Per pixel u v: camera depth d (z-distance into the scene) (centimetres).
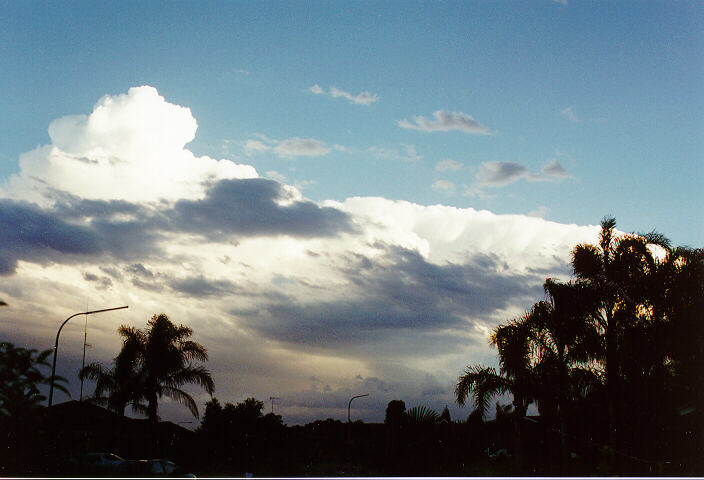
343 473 3506
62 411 3397
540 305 3616
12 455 2831
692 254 3525
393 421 3450
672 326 3372
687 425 3275
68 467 3116
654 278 3472
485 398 3625
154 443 5262
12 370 2708
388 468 3325
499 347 3628
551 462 3559
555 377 3538
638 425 3322
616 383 3441
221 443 5434
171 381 5062
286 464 4584
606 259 3569
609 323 3519
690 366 3331
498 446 3916
